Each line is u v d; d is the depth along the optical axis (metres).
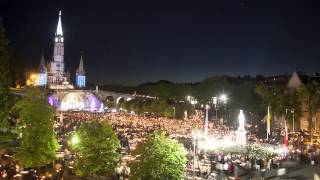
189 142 88.12
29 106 63.00
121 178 55.91
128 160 62.06
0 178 53.19
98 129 57.69
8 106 78.25
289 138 99.56
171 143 45.41
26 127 62.47
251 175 60.47
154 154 44.69
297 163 69.25
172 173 44.66
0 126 77.38
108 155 57.25
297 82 136.50
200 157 69.81
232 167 62.34
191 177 56.47
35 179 55.59
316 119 115.56
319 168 66.31
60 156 70.50
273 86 124.12
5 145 77.12
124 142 85.94
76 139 60.19
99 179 57.44
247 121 157.38
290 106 111.75
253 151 79.56
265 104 132.12
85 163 56.62
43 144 62.47
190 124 125.38
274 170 64.06
